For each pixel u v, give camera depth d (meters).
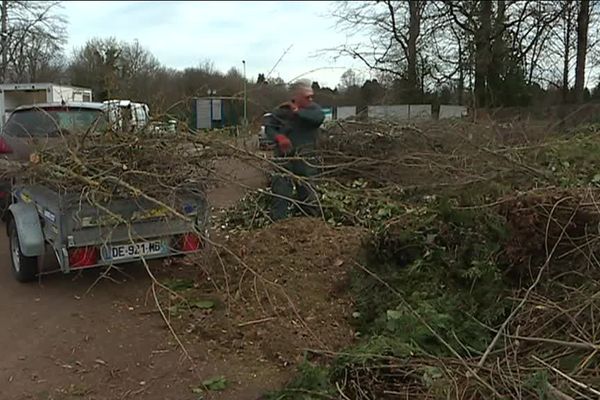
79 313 5.59
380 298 5.28
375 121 10.58
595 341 3.69
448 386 3.56
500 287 4.89
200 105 7.16
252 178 7.48
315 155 8.45
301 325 5.04
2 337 5.07
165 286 5.84
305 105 7.95
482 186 6.54
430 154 8.15
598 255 4.55
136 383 4.25
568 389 3.27
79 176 5.62
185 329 5.17
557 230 4.72
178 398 4.04
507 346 3.90
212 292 5.91
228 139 6.65
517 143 9.89
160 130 6.29
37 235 6.27
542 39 28.11
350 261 6.06
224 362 4.57
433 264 5.45
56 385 4.23
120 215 5.86
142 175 5.89
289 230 6.95
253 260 6.25
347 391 3.91
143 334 5.09
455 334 4.31
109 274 6.67
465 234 5.56
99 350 4.80
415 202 7.30
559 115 18.17
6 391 4.14
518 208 4.97
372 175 8.77
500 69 28.19
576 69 28.06
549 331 4.10
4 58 41.06
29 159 6.59
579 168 7.70
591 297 3.93
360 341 4.76
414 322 4.43
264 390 4.11
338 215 7.69
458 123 10.57
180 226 6.12
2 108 18.75
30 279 6.51
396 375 3.98
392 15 29.78
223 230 7.67
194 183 6.23
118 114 6.49
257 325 5.09
